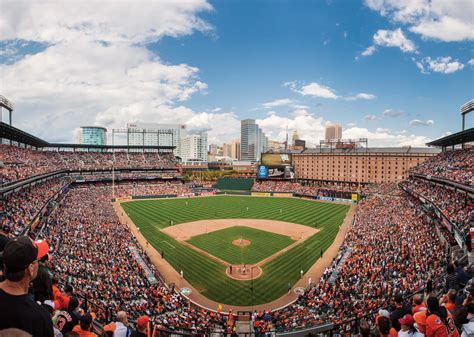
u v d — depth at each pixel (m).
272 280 41.28
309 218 81.25
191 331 25.22
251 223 74.94
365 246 47.69
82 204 79.62
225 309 33.69
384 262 39.31
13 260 4.05
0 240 6.28
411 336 8.66
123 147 128.50
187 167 192.12
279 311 32.62
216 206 98.94
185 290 38.03
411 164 123.19
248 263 47.28
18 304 4.04
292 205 102.56
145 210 88.19
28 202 53.59
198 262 47.53
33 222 44.81
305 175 150.62
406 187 78.81
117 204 96.25
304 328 24.86
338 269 41.88
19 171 63.66
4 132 68.12
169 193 117.81
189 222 74.88
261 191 128.62
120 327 9.77
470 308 8.87
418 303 10.93
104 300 28.50
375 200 86.94
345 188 121.31
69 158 113.25
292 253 52.22
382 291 30.81
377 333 11.81
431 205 55.53
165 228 68.31
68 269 34.31
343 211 90.94
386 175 127.94
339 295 33.16
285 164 133.88
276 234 64.56
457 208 46.50
